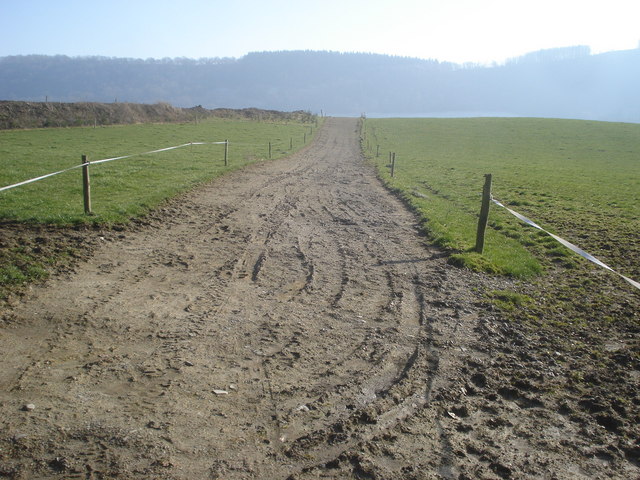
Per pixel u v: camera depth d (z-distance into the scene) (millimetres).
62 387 4344
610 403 4559
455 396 4602
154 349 5219
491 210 16234
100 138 36844
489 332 6129
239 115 75500
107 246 8992
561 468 3631
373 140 56500
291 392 4520
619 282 8453
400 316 6562
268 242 10219
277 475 3387
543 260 9953
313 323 6199
